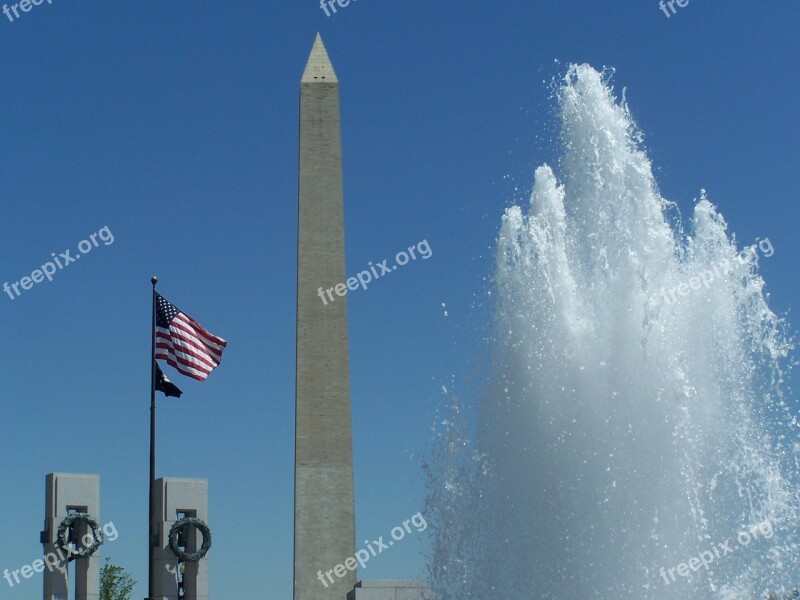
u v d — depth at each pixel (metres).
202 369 46.03
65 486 53.31
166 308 46.00
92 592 52.75
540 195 28.14
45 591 52.66
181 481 54.22
